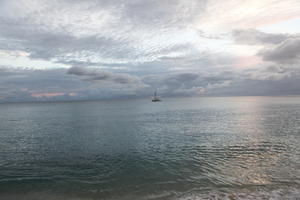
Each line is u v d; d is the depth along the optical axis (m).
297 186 11.70
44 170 15.79
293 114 53.47
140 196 11.17
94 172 15.19
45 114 75.25
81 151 21.52
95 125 42.00
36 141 26.75
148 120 49.75
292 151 19.28
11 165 17.03
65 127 39.47
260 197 10.41
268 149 20.25
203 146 22.47
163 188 12.08
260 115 52.81
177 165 16.36
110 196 11.30
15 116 67.06
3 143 25.69
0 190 12.26
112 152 20.97
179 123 42.66
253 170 14.56
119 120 50.78
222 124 39.06
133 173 14.80
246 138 25.88
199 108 91.69
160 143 24.78
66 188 12.42
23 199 11.21
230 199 10.27
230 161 16.89
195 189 11.73
